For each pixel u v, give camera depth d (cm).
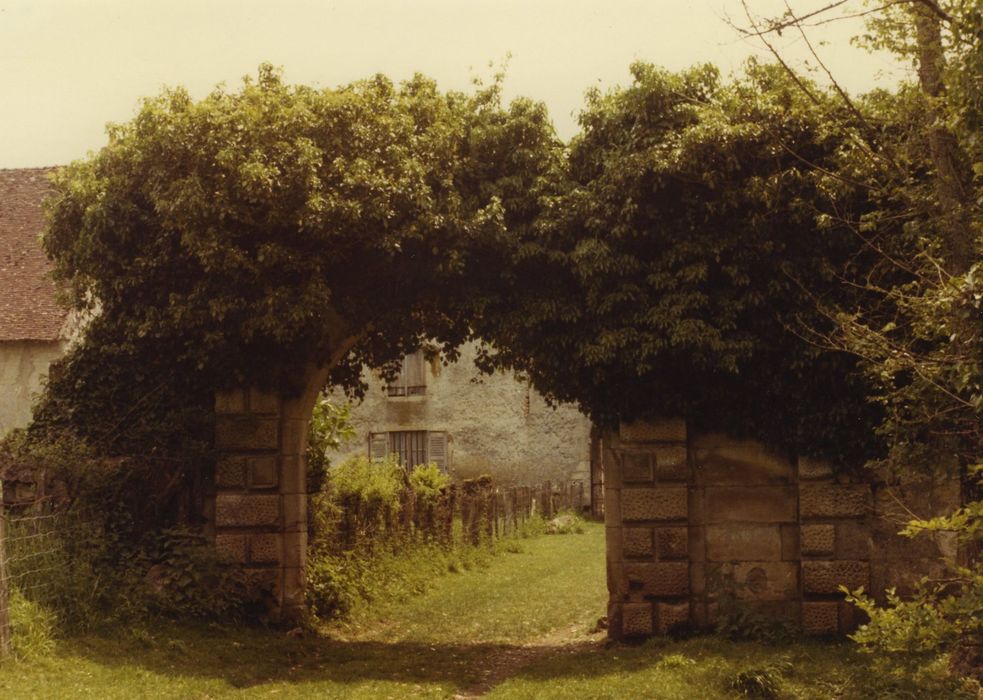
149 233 1395
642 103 1330
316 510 1670
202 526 1469
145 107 1362
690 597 1373
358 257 1388
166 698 1021
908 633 851
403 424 3631
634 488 1370
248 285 1351
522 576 2153
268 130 1312
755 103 1298
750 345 1297
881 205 1259
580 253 1298
